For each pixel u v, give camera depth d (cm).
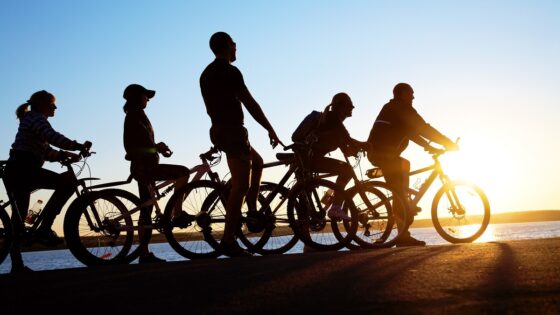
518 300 268
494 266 377
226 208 643
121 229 659
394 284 325
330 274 376
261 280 366
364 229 757
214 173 715
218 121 638
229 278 384
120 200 667
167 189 709
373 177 806
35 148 666
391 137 796
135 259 667
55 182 665
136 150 704
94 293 354
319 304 283
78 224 641
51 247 665
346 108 755
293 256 515
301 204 714
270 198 713
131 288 365
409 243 771
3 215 639
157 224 673
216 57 659
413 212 800
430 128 795
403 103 805
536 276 328
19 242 652
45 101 684
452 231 811
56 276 453
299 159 720
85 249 643
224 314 273
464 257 433
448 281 326
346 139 739
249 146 648
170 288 357
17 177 657
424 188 809
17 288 395
